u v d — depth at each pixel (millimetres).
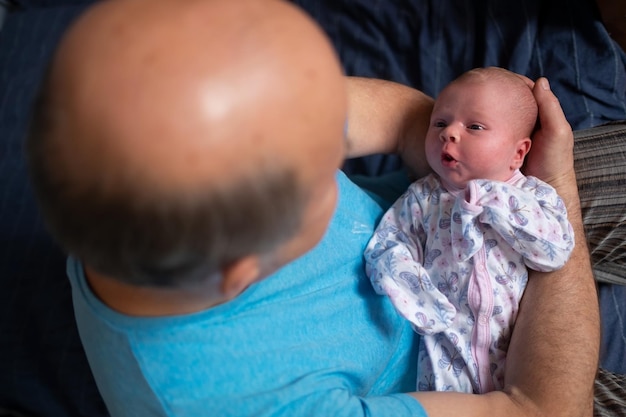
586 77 1190
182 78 320
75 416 1055
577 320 715
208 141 322
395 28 1343
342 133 392
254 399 509
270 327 559
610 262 1082
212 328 509
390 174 1021
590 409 719
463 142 800
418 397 609
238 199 342
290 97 341
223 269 393
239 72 328
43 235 1195
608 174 938
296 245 430
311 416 535
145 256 355
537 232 724
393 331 724
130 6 344
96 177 325
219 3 346
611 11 1218
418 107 915
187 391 495
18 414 1084
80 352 1078
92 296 491
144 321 473
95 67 323
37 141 336
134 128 318
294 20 360
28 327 1111
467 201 756
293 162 353
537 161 817
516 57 1226
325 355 594
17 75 1427
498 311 753
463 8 1308
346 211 762
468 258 757
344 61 1366
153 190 326
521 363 708
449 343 765
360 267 748
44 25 1482
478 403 625
